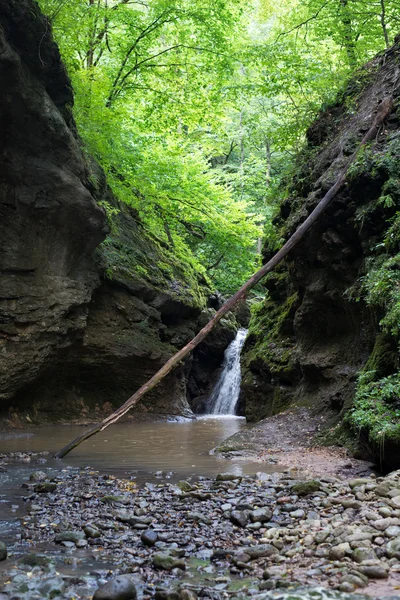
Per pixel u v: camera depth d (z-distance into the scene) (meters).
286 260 14.42
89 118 16.77
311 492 6.52
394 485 6.26
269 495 6.52
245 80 19.16
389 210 10.89
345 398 11.18
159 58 20.45
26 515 6.01
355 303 11.36
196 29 19.52
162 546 4.96
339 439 10.04
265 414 15.16
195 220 24.31
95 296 17.17
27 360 14.07
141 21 19.42
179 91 20.14
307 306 13.29
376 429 7.84
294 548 4.69
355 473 8.02
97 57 21.03
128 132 19.72
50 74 13.14
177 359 10.73
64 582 4.14
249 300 28.48
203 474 8.24
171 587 4.08
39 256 14.20
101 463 9.39
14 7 11.72
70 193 14.04
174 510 6.07
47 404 15.99
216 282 29.19
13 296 13.68
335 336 12.71
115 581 3.93
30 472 8.52
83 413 16.88
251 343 16.92
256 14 23.38
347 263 12.09
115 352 17.34
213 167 35.59
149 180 19.88
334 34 16.28
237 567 4.45
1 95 12.16
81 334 15.90
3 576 4.29
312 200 12.74
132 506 6.30
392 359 9.18
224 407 21.95
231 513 5.61
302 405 12.66
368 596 3.64
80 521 5.77
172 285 20.33
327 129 14.69
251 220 25.41
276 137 16.12
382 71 14.01
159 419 18.17
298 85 16.45
